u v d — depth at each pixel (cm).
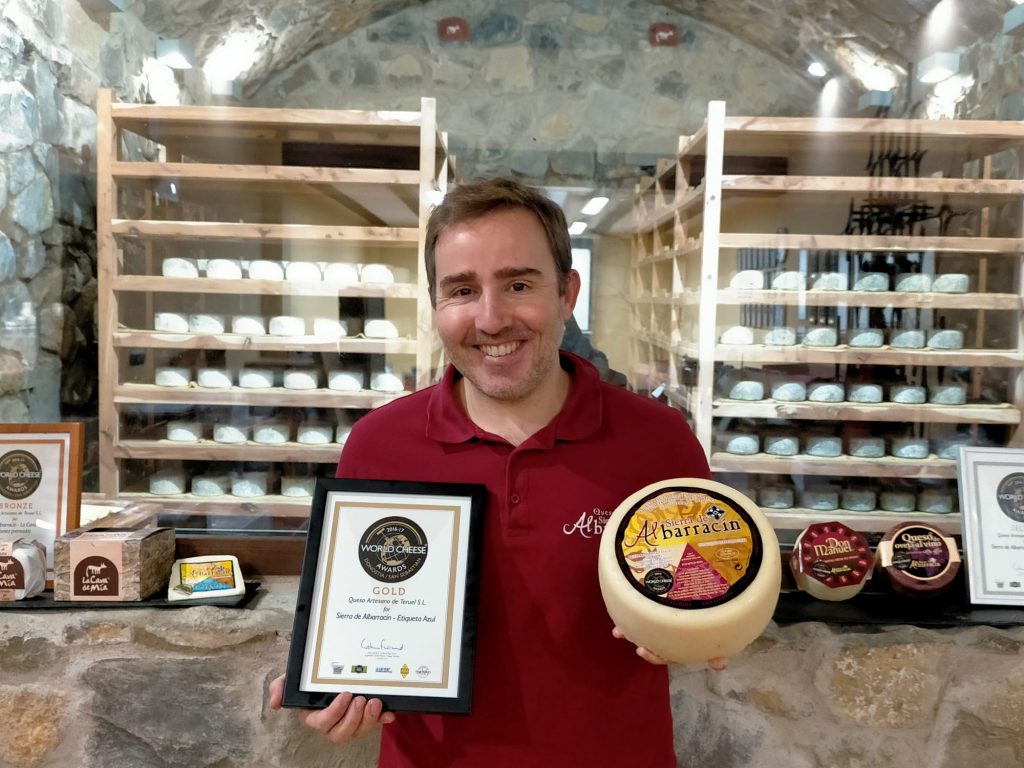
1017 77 133
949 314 138
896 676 111
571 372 92
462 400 89
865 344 138
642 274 138
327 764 115
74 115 136
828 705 112
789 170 138
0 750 113
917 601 115
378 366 140
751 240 137
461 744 81
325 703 75
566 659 80
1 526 118
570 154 139
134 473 141
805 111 137
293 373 140
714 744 114
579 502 81
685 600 70
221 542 128
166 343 139
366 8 132
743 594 70
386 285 139
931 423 136
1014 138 132
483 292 77
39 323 140
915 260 138
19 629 112
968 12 126
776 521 135
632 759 82
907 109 136
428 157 137
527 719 80
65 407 140
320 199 140
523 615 80
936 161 136
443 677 76
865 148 136
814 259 138
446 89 136
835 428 138
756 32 134
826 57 134
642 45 135
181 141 140
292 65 135
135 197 139
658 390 138
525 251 76
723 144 137
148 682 113
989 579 114
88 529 120
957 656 110
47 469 120
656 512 76
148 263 140
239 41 132
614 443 84
